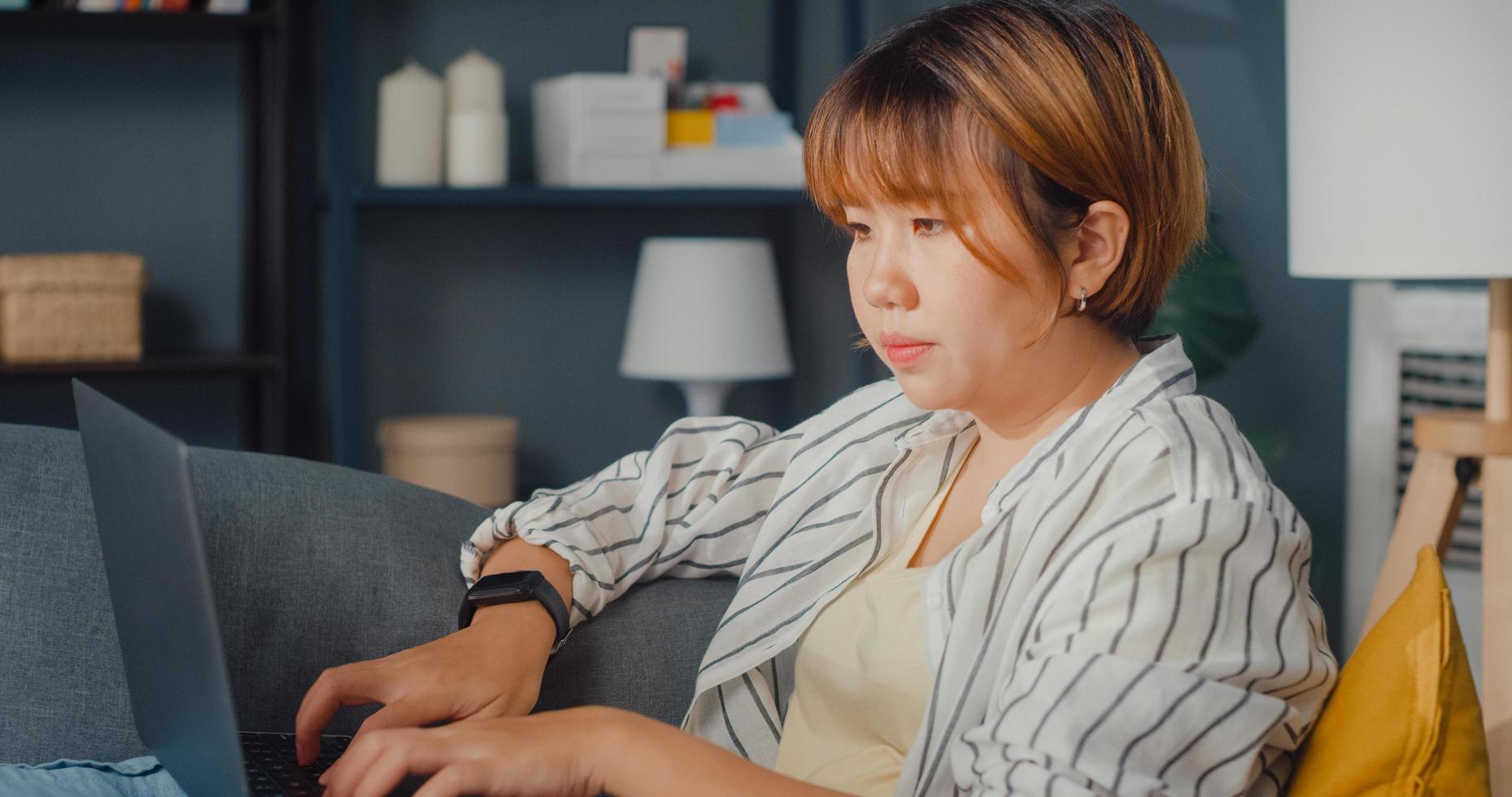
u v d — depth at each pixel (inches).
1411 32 50.9
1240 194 100.9
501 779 26.8
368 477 45.3
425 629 41.6
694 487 43.5
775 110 114.2
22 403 102.3
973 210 29.4
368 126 108.0
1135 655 26.3
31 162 101.7
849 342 109.8
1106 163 29.6
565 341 114.2
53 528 40.5
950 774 30.1
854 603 35.7
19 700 39.2
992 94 28.8
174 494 23.8
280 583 40.7
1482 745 28.2
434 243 110.7
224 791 27.0
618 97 98.7
